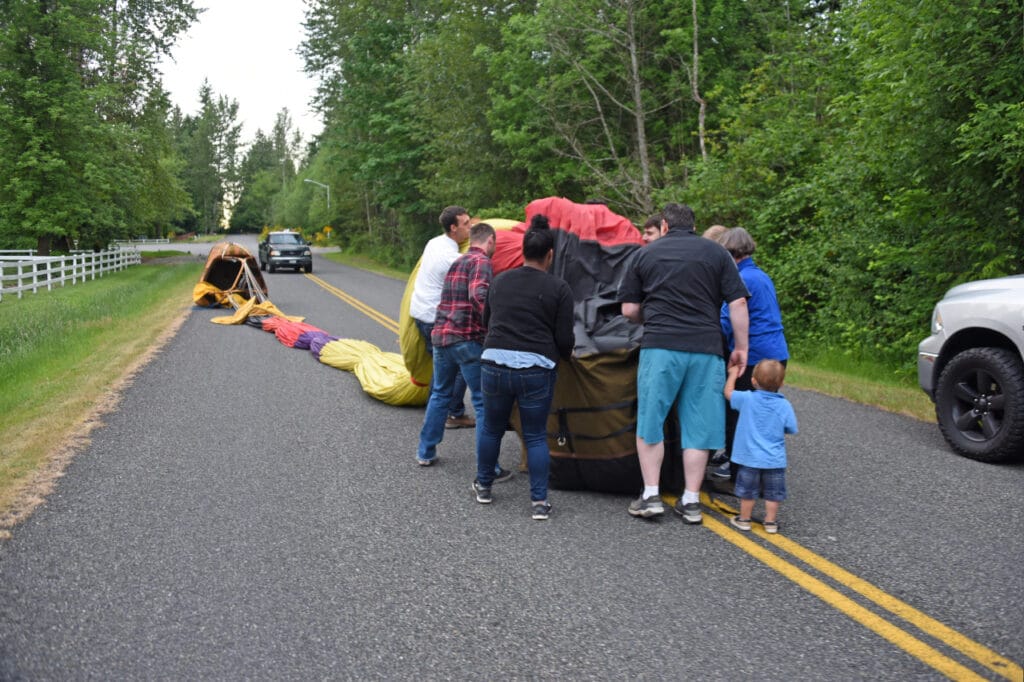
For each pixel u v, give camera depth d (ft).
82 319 48.93
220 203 475.72
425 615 11.73
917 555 13.96
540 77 70.38
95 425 23.13
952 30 26.81
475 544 14.55
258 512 16.15
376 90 115.14
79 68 108.58
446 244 22.33
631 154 71.31
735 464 16.98
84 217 103.96
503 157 79.46
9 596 12.17
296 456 20.34
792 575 13.14
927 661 10.40
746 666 10.29
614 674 10.09
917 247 31.63
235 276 60.34
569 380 16.84
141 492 17.26
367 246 170.19
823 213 41.34
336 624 11.42
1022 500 16.97
